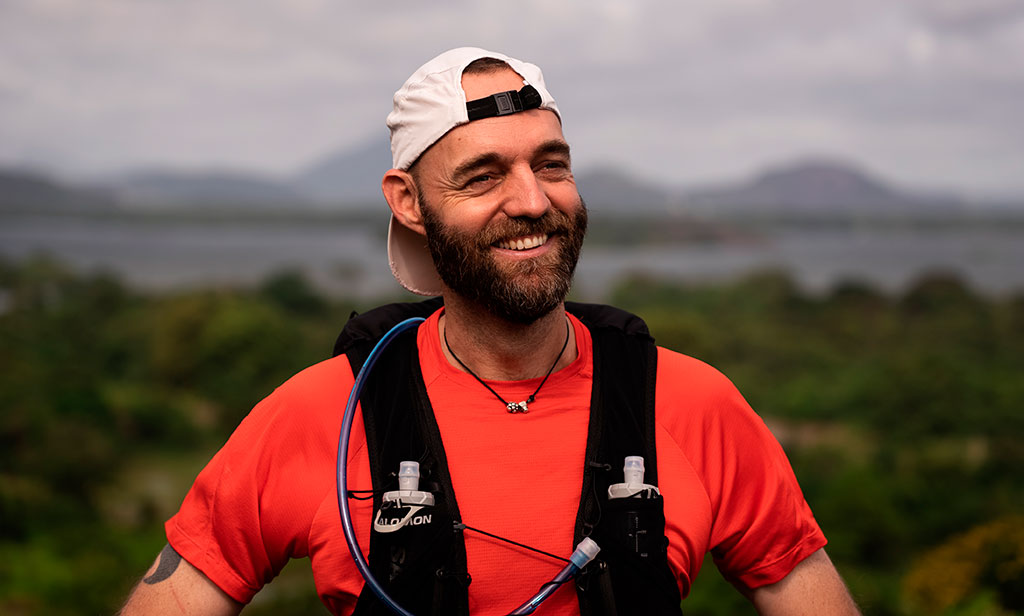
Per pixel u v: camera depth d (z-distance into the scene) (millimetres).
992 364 88375
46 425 53906
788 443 60250
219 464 1652
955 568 15719
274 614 25109
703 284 134125
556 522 1559
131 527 45656
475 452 1601
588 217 1663
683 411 1669
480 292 1596
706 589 18953
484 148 1573
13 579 32562
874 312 112125
